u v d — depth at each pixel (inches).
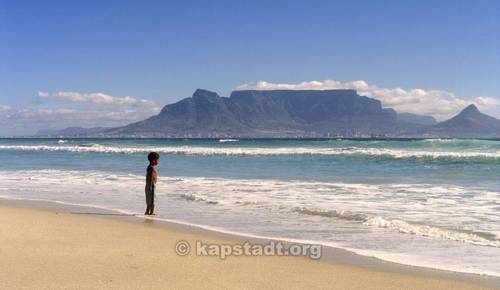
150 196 533.0
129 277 273.6
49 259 309.0
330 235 421.4
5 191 762.8
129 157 1782.7
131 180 933.8
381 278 286.8
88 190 772.6
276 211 555.8
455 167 1227.9
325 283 273.9
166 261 313.3
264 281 274.5
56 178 975.0
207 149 2219.5
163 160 1585.9
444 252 358.6
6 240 362.9
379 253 354.0
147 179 535.2
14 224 432.8
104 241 371.2
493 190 751.1
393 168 1217.4
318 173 1087.6
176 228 446.6
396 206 589.0
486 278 289.9
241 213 543.5
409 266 317.1
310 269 304.5
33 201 645.9
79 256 319.3
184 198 672.4
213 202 624.7
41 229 412.2
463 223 476.7
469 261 331.6
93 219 483.5
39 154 2066.9
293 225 467.8
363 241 396.5
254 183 860.6
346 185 822.5
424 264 323.0
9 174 1072.2
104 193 733.9
